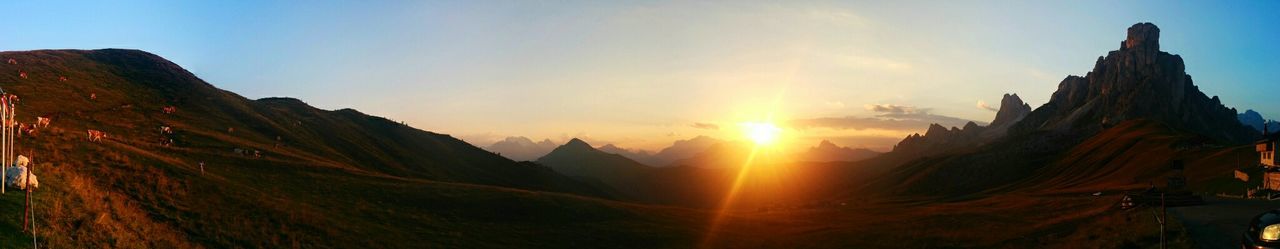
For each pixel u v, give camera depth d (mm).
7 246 27922
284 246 46531
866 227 82688
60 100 102125
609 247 63406
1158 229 44938
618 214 80062
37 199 35812
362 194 71062
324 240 50250
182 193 54281
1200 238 41438
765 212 107625
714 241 69625
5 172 36344
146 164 61688
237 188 61094
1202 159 122688
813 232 78688
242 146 94375
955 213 95375
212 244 43562
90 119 93500
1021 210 91375
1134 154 164000
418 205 70188
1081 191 119188
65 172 46281
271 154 91250
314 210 59125
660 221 79125
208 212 50625
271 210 55375
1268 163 86688
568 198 85062
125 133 89000
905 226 82000
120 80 131125
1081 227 59625
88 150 61625
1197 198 62312
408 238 55750
